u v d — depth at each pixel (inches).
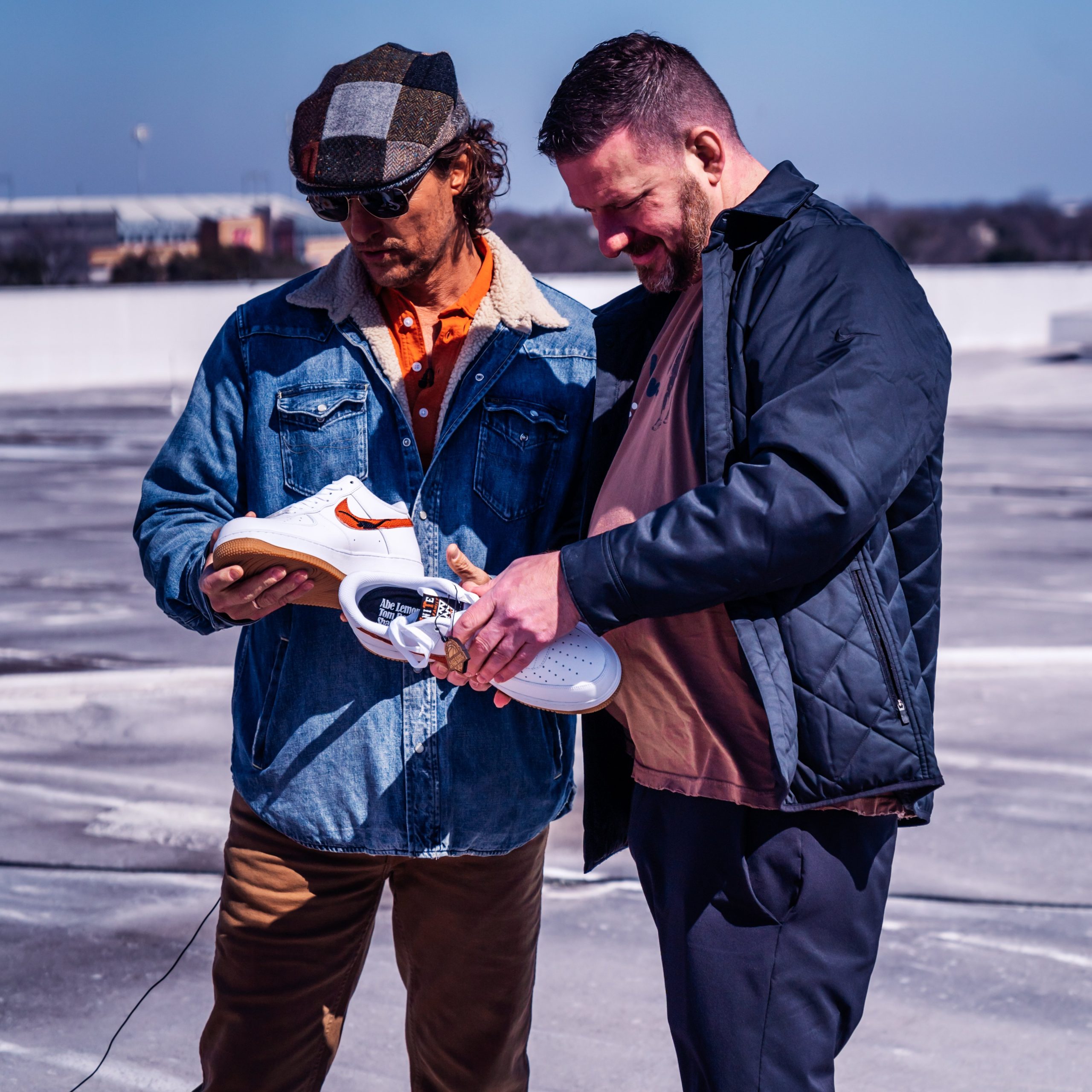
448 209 80.8
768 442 64.5
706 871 73.3
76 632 272.7
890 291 68.4
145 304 1046.4
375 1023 121.4
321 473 84.8
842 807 71.0
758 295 70.7
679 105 72.3
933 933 139.6
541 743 87.4
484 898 86.2
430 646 74.2
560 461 87.6
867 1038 118.3
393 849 83.3
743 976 71.9
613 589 66.1
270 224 1561.3
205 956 133.6
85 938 136.6
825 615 68.6
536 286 88.6
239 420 86.4
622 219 75.0
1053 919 142.9
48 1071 111.2
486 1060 88.9
